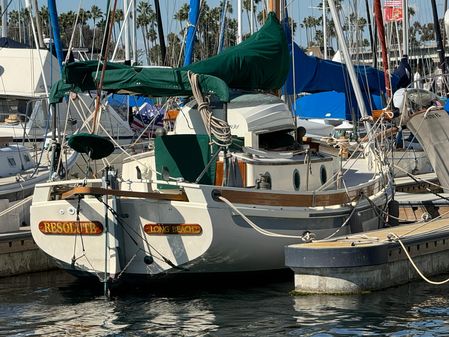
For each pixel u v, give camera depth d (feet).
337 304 52.75
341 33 82.53
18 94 98.58
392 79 105.91
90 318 51.29
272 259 58.59
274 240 57.82
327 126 110.42
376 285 55.98
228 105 61.62
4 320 51.26
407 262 58.59
